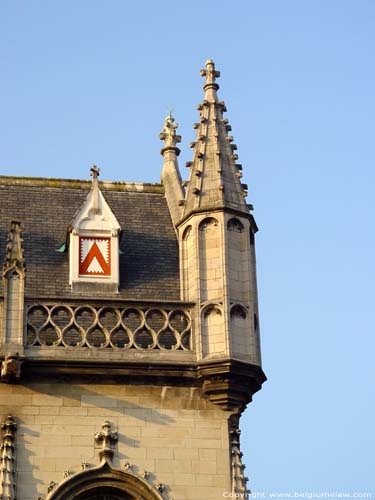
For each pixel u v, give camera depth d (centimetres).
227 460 6712
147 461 6656
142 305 6981
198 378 6869
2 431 6612
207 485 6638
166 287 7475
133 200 8212
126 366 6794
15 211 7919
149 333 6938
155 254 7706
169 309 7006
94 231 7462
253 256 7375
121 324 6919
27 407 6694
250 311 7081
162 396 6838
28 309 6850
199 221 7288
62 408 6719
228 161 7569
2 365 6656
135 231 7888
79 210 7506
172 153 8569
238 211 7331
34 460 6575
